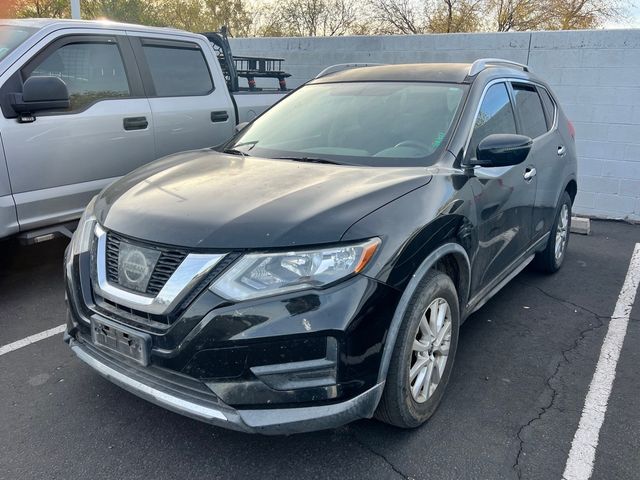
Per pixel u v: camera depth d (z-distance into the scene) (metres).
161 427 2.93
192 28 25.97
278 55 10.11
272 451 2.76
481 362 3.65
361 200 2.65
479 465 2.68
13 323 4.11
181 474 2.60
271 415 2.35
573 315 4.42
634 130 7.34
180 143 5.61
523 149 3.24
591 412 3.11
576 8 20.17
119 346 2.57
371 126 3.63
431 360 2.91
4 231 4.21
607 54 7.29
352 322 2.36
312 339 2.32
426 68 4.09
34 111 4.29
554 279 5.23
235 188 2.85
